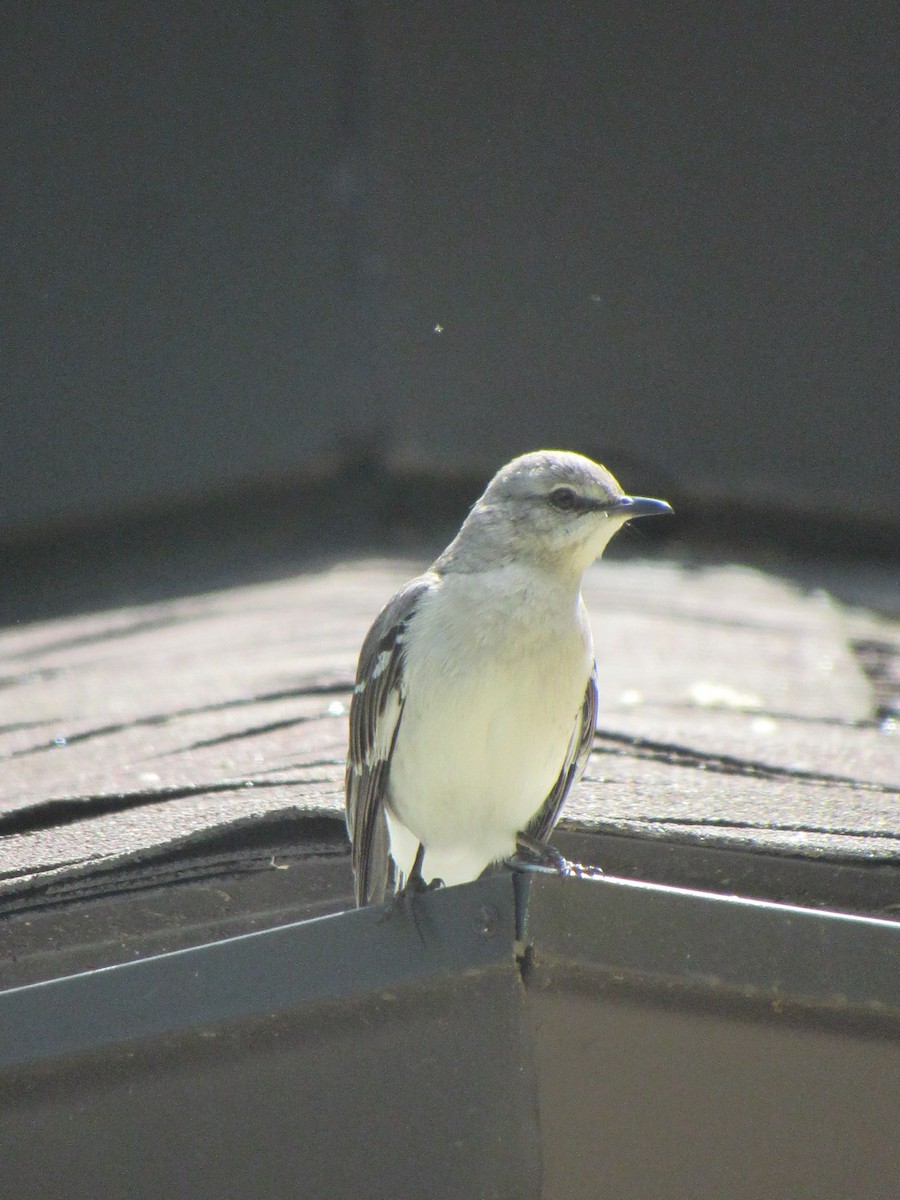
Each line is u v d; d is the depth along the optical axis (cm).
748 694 893
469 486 1536
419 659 685
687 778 707
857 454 1596
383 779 689
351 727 702
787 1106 520
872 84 1619
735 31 1623
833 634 1098
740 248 1619
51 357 1619
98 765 734
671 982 507
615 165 1609
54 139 1631
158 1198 536
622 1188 525
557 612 699
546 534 730
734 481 1577
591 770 729
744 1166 523
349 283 1553
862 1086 518
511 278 1576
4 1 1634
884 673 993
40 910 587
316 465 1527
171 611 1210
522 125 1598
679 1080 518
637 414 1576
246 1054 522
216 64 1609
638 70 1617
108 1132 531
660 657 985
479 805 692
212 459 1557
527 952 507
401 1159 525
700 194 1619
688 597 1221
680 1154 523
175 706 845
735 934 510
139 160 1622
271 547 1479
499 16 1596
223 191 1600
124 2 1625
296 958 517
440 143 1577
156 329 1598
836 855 585
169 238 1611
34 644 1152
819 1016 514
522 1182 523
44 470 1603
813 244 1620
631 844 620
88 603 1432
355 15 1580
